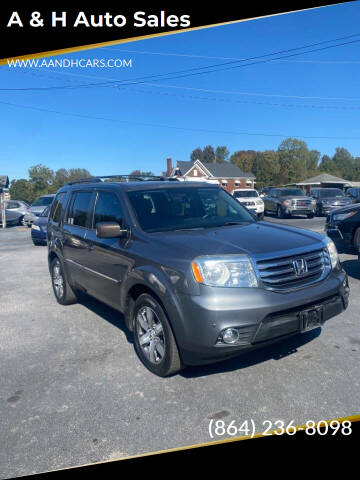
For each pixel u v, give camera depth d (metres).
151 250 3.81
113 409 3.28
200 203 4.82
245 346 3.24
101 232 4.13
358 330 4.70
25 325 5.48
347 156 124.75
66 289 6.10
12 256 12.04
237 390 3.47
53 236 6.33
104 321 5.51
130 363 4.12
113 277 4.42
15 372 4.03
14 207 25.84
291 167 87.44
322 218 22.81
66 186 6.47
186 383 3.64
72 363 4.18
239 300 3.23
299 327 3.43
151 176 5.93
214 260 3.33
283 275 3.46
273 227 4.38
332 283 3.72
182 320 3.34
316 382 3.54
